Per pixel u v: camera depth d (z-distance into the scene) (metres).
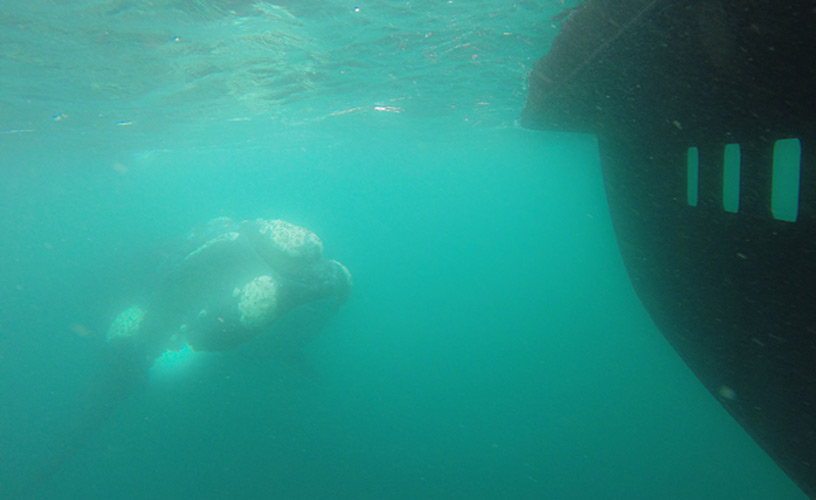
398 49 11.47
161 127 19.92
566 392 26.00
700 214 5.14
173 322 14.20
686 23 4.34
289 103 17.22
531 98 9.53
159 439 17.34
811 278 3.77
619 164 7.05
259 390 19.53
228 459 16.12
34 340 28.81
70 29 9.12
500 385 27.12
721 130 4.50
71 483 15.34
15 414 20.44
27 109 15.00
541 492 15.54
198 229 16.31
